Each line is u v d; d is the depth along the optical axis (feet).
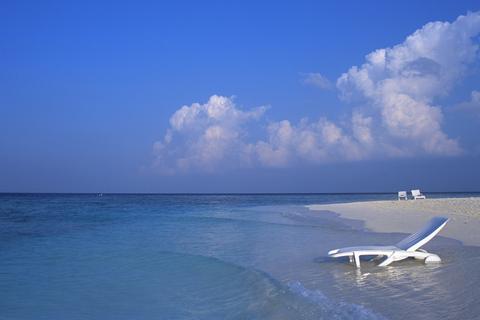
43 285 34.83
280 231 70.64
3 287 34.24
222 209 164.04
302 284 32.12
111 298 30.96
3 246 57.41
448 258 39.52
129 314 27.14
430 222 43.29
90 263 44.29
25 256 49.01
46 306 29.01
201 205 220.84
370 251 38.27
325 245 52.65
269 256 45.96
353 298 27.35
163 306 28.84
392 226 70.33
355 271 36.50
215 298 30.48
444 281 30.78
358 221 81.56
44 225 92.84
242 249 51.60
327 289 30.25
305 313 24.94
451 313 23.34
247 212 134.72
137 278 37.24
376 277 33.55
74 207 199.82
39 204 244.83
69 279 37.04
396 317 23.00
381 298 27.07
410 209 105.09
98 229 82.28
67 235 71.26
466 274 32.71
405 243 40.91
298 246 52.60
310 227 75.92
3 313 27.43
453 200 135.44
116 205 227.20
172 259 45.91
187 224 91.20
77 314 27.30
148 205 225.97
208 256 46.78
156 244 58.13
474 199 137.69
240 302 29.07
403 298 26.78
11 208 187.01
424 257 38.09
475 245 46.03
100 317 26.66
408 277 32.78
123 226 88.79
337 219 89.40
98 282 35.94
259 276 35.58
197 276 37.70
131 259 46.26
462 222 66.59
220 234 69.21
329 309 25.16
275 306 27.12
